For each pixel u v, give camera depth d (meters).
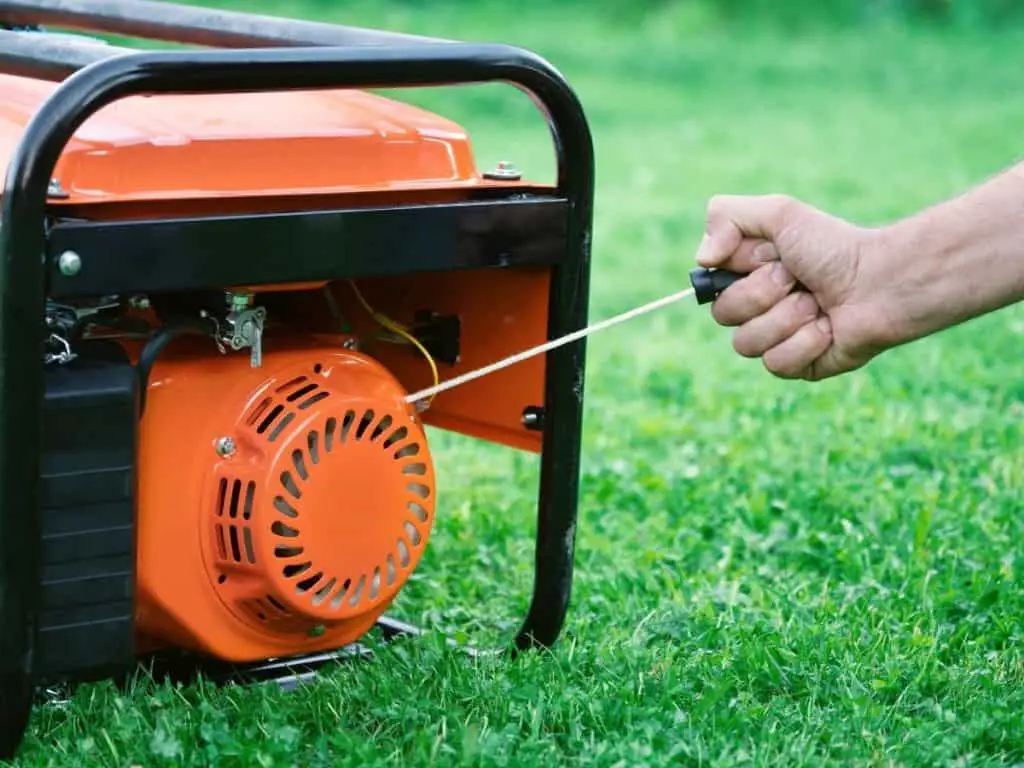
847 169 11.85
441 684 3.11
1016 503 4.39
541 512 3.25
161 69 2.60
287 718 2.97
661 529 4.28
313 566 2.93
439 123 3.10
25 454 2.58
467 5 20.28
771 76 17.39
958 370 6.17
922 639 3.37
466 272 3.34
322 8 18.91
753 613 3.60
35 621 2.65
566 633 3.51
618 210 10.36
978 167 11.88
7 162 2.78
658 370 6.39
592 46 18.66
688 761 2.81
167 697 2.96
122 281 2.61
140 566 2.89
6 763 2.72
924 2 21.75
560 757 2.83
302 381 2.97
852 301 2.87
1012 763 2.89
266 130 2.86
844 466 4.86
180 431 2.89
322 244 2.79
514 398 3.32
